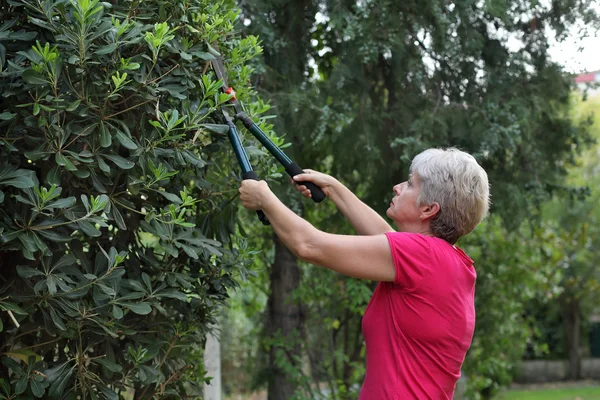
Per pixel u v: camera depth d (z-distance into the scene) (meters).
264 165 2.41
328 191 2.30
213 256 2.27
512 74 4.27
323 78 4.62
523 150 4.41
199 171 2.25
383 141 4.31
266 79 4.06
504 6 3.86
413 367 1.87
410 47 4.13
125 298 1.95
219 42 2.33
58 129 1.85
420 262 1.86
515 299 6.76
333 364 5.58
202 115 2.09
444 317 1.87
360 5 3.97
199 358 2.65
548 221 7.66
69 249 2.06
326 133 4.18
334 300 5.46
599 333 15.30
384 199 4.42
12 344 2.05
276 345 4.91
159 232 2.01
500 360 7.12
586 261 11.95
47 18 1.83
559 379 14.38
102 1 2.09
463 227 1.96
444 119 4.16
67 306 1.88
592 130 5.93
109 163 2.04
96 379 2.05
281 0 4.04
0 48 1.85
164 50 2.14
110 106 2.04
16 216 1.80
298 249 1.87
